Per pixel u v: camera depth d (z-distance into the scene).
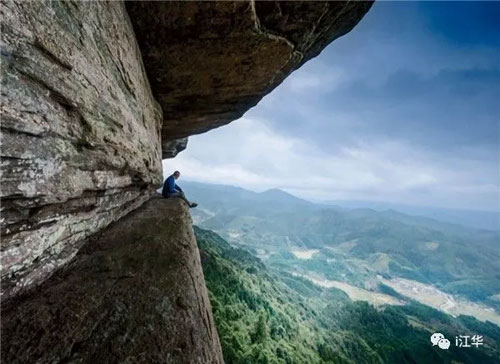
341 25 9.66
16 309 2.84
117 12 6.10
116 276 3.98
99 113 4.72
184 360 2.83
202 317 3.90
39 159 3.08
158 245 5.47
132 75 7.25
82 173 4.23
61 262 3.94
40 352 2.46
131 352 2.70
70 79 3.75
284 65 10.18
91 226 5.23
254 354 42.72
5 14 2.59
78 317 2.95
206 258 67.56
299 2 7.50
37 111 3.02
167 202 11.45
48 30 3.27
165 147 26.38
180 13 7.07
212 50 8.64
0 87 2.46
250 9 7.07
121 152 6.02
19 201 2.80
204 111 14.85
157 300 3.59
